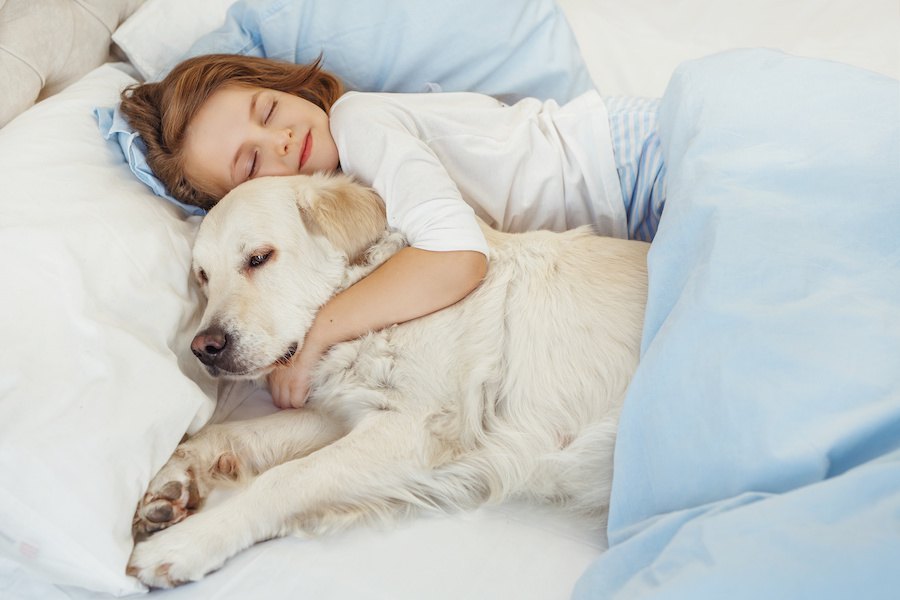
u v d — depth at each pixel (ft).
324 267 4.88
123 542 3.53
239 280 4.68
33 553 3.40
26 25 5.69
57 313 3.84
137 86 5.83
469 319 4.59
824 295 3.46
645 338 4.03
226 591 3.60
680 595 2.71
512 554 3.76
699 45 7.18
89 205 4.50
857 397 3.10
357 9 6.17
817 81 4.69
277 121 5.33
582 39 7.36
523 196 5.58
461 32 6.32
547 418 4.36
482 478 4.36
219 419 4.95
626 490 3.66
